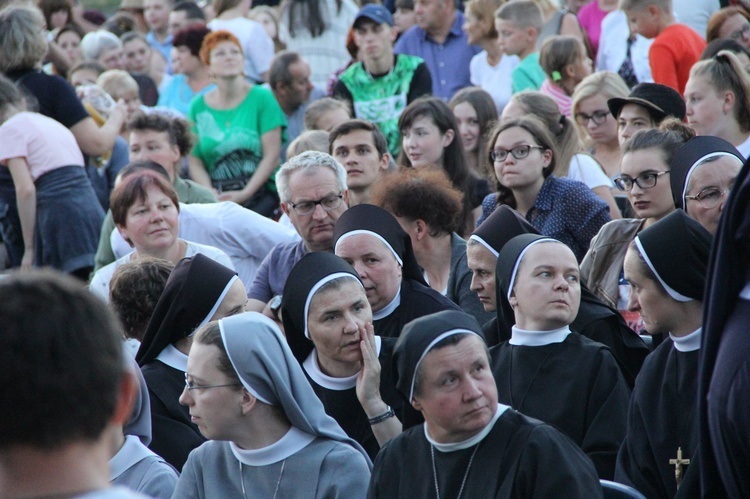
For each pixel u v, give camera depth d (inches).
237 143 1284.4
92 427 252.1
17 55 1171.9
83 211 1110.4
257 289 836.6
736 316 385.1
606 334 641.0
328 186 786.2
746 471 376.8
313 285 605.6
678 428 528.1
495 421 472.1
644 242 536.7
